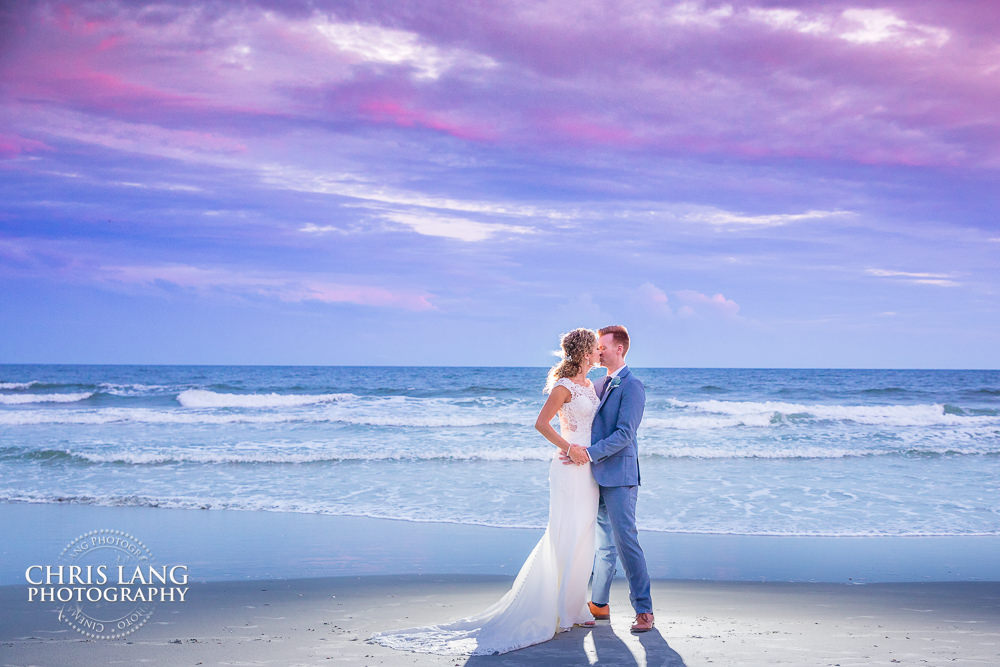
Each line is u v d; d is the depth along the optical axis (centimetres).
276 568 691
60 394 3059
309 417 2161
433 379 5438
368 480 1235
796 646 416
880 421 2222
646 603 452
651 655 394
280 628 464
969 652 406
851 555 765
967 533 874
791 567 712
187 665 376
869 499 1084
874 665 377
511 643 409
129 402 2995
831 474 1311
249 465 1390
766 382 4744
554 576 442
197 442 1686
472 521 931
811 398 3444
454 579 644
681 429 1997
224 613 511
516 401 2852
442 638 423
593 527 456
